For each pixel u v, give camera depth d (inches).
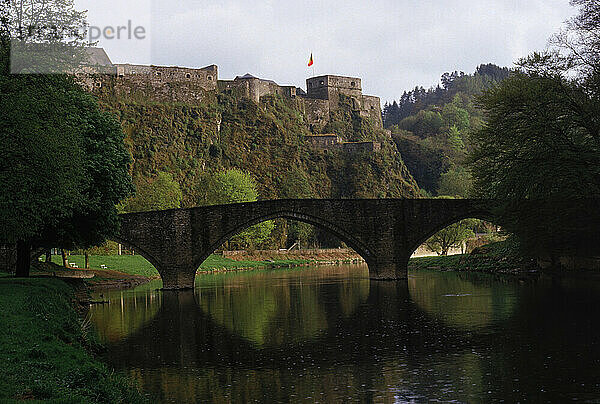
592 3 1987.0
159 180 5093.5
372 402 850.8
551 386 893.8
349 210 2674.7
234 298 2153.1
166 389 930.7
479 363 1042.7
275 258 5236.2
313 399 871.1
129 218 2463.1
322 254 5644.7
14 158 1391.5
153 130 7244.1
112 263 3595.0
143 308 1861.5
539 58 2154.3
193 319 1617.9
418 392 889.5
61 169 1438.2
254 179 7421.3
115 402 704.4
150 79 7603.4
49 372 726.5
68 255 3567.9
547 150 2096.5
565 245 2450.8
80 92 2006.6
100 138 2014.0
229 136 7829.7
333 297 2119.8
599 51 2010.3
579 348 1121.4
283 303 1966.0
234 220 2551.7
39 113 1496.1
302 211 2632.9
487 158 2439.7
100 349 1195.9
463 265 3351.4
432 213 2731.3
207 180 6092.5
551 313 1515.7
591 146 2057.1
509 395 860.0
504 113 2245.3
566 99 2069.4
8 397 597.0
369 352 1159.6
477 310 1638.8
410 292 2181.3
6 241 1544.0
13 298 1205.7
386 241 2696.9
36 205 1434.5
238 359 1124.5
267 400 869.8
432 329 1379.2
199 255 2512.3
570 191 2137.1
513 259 2970.0
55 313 1202.6
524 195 2290.8
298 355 1151.6
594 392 860.0
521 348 1140.5
